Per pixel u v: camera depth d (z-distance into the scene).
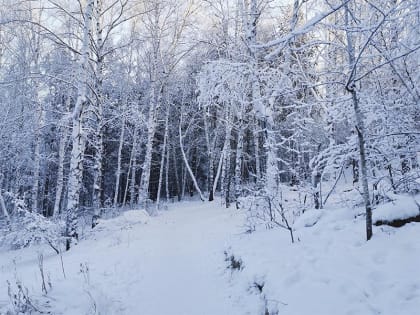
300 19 8.34
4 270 8.69
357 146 5.82
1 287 6.20
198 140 32.41
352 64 5.22
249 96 10.12
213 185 26.16
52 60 16.39
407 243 4.36
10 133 16.89
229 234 8.73
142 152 33.81
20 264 9.61
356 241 4.90
